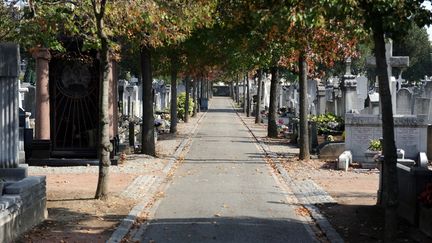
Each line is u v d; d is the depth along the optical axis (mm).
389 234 8477
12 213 8750
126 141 24391
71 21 13703
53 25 13266
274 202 13102
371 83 59875
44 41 13875
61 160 18531
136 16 12734
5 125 10734
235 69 27078
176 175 17375
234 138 31188
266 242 9531
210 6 15242
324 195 13695
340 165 18078
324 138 25312
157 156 21781
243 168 19094
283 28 10070
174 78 33969
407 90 27500
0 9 13859
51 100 19203
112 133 19406
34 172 17125
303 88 20719
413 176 10164
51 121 19172
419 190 10094
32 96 31688
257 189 14867
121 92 35812
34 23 13289
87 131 19266
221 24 16453
